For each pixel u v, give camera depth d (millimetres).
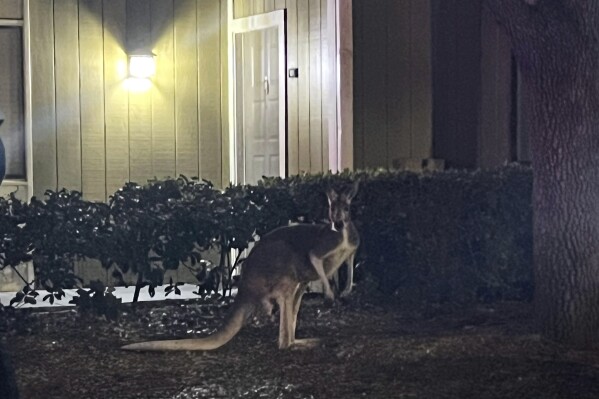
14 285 12211
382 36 12414
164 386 7883
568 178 8891
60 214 9812
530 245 11523
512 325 10000
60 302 11273
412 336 9469
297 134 12820
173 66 13336
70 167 12805
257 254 8938
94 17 12914
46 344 9289
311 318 10414
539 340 9094
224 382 7988
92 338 9539
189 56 13422
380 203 10969
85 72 12875
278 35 12992
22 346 9219
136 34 13117
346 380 8031
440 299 11219
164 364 8570
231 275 10602
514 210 11445
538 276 9172
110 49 13008
